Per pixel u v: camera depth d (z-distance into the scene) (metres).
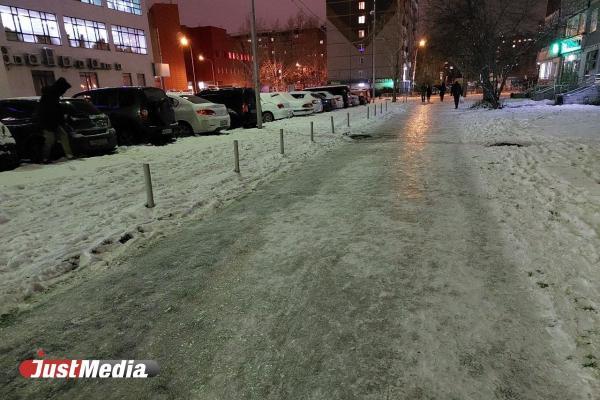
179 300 3.39
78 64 33.44
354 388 2.36
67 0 32.44
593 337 2.65
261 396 2.32
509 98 36.06
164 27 53.31
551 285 3.32
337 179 7.62
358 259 4.04
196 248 4.48
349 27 77.38
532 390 2.28
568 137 10.38
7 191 6.67
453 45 24.41
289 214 5.59
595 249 3.81
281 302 3.31
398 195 6.31
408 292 3.38
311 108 23.92
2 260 4.14
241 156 10.08
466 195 6.10
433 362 2.54
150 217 5.46
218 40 73.25
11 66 28.50
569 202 5.23
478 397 2.25
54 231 4.96
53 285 3.70
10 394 2.40
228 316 3.13
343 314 3.11
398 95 61.66
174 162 9.35
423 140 12.38
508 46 21.98
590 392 2.23
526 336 2.73
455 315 3.02
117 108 11.75
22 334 2.98
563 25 22.95
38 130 9.06
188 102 14.08
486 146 10.43
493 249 4.11
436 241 4.41
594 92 21.05
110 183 7.38
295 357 2.64
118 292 3.55
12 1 28.25
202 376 2.50
